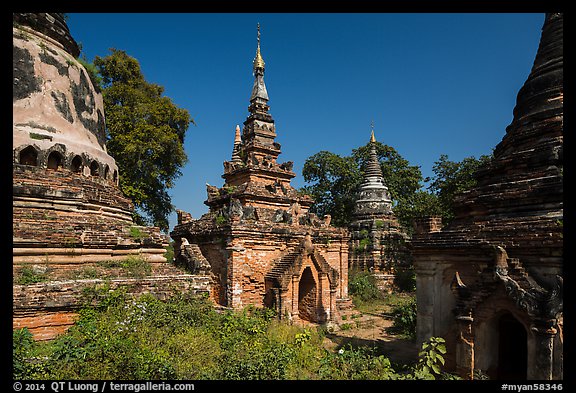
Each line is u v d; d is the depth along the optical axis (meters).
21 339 9.22
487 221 10.94
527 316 8.71
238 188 24.97
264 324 15.59
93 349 9.30
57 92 15.78
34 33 15.66
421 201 41.50
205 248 22.11
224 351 11.12
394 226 38.56
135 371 8.74
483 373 9.66
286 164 28.50
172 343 10.65
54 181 14.44
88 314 10.95
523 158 10.73
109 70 30.41
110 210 16.75
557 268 8.66
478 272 10.38
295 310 20.33
